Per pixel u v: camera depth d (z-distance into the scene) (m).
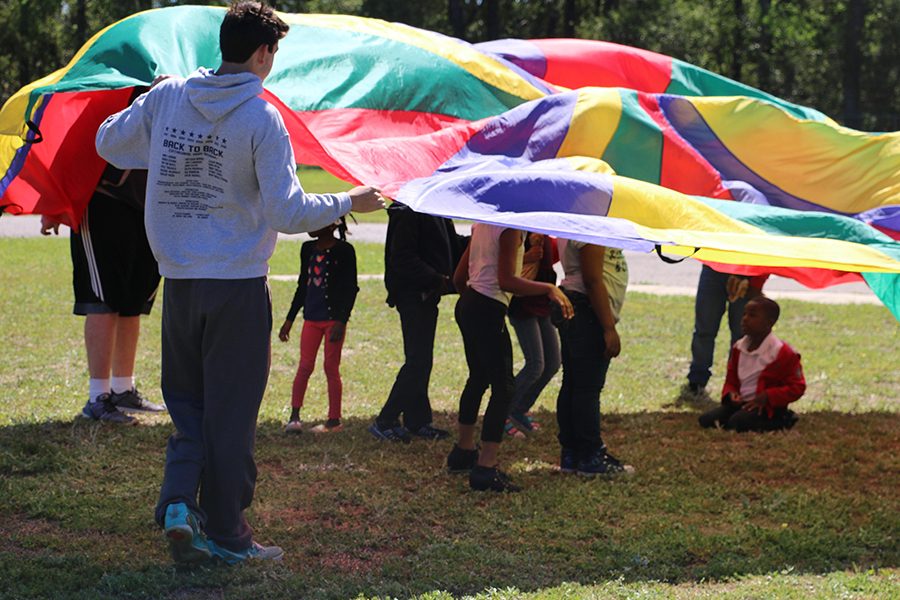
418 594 5.19
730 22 60.47
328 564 5.65
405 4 66.25
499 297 6.89
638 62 9.81
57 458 7.36
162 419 8.77
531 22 66.69
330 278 8.43
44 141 7.98
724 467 7.80
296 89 7.36
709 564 5.71
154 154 5.12
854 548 6.04
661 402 10.23
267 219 5.04
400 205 8.14
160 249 5.14
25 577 5.29
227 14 5.11
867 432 9.04
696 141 8.27
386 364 11.60
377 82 7.59
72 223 8.59
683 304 16.72
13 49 64.56
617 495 7.02
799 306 16.86
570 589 5.23
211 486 5.28
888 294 8.33
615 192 6.77
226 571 5.34
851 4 62.31
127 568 5.44
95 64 6.62
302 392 8.52
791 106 9.84
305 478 7.23
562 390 7.61
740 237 6.43
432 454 7.91
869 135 8.31
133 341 8.99
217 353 5.15
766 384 9.02
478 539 6.09
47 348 11.86
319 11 67.38
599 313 7.17
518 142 7.66
